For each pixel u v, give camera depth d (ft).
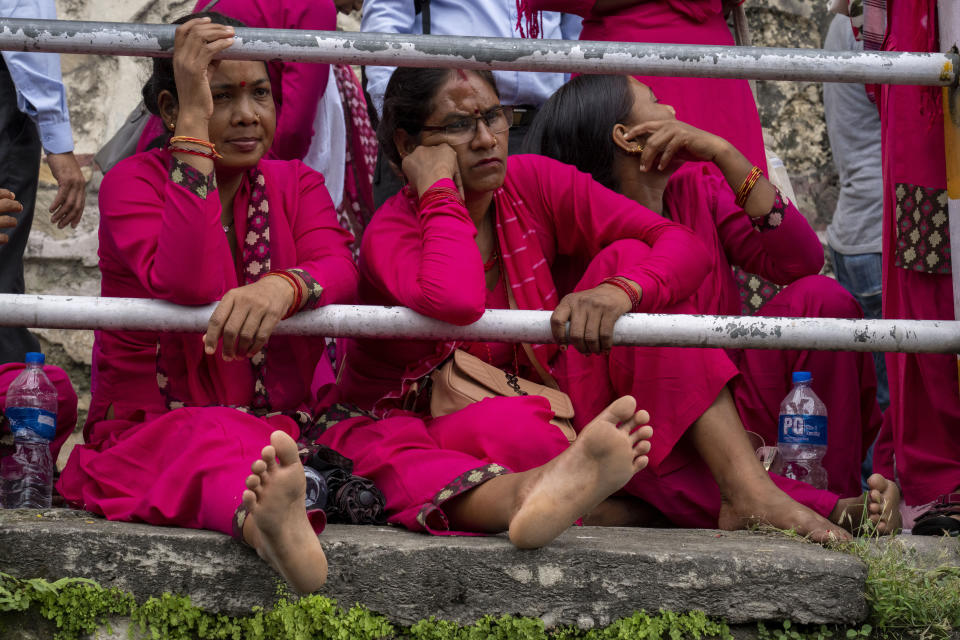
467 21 20.29
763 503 12.50
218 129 13.28
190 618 10.61
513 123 19.84
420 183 13.57
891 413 15.65
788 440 14.65
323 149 20.49
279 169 14.34
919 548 11.89
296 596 10.62
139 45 12.14
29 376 14.47
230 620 10.69
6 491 14.26
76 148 26.12
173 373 13.32
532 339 12.57
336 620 10.52
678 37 18.39
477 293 12.41
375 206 20.75
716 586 10.62
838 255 24.68
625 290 12.79
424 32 20.35
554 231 14.89
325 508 12.02
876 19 16.78
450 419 13.00
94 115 26.30
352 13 27.45
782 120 27.61
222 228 12.67
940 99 13.50
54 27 11.98
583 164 15.84
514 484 11.03
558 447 12.62
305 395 13.99
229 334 11.80
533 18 19.83
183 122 12.21
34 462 14.37
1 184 19.22
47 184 25.63
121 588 10.69
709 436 12.95
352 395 14.64
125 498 12.16
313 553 10.13
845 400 14.99
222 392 13.28
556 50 12.21
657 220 14.37
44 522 11.23
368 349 14.48
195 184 12.10
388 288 13.52
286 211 14.11
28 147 19.61
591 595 10.59
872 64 12.63
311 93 19.19
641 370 13.23
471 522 11.46
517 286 14.33
